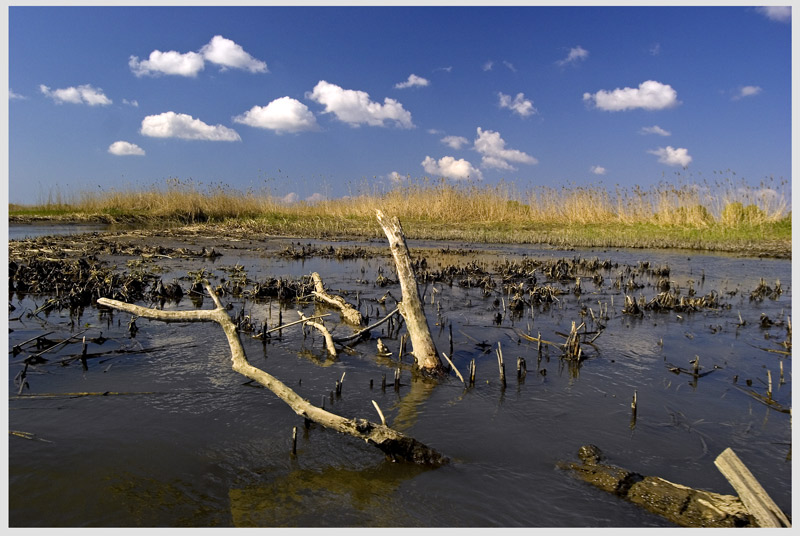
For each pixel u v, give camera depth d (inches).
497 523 134.3
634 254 779.4
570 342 273.7
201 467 158.1
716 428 193.5
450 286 487.8
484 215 1314.0
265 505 140.3
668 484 146.9
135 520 132.7
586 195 1253.7
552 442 179.9
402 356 269.7
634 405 201.8
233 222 1262.3
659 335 320.8
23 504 137.9
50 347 262.5
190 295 415.2
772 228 1010.7
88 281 416.2
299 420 190.7
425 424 191.6
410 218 1315.2
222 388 219.6
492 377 243.6
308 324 321.7
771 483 156.5
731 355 282.2
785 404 216.4
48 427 179.5
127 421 186.1
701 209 1113.4
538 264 634.2
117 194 1446.9
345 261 661.3
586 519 136.8
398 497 145.3
